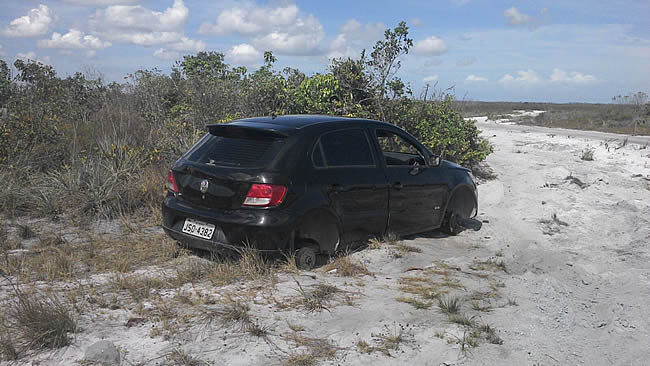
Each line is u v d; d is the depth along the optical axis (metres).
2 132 8.86
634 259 6.65
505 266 6.00
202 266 5.18
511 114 53.97
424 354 3.60
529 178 12.78
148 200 7.80
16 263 5.18
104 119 11.42
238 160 5.25
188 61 16.55
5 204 7.29
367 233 6.17
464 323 4.17
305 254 5.34
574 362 3.68
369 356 3.51
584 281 5.66
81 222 6.98
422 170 6.91
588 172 13.85
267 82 11.49
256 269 5.04
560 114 49.44
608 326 4.35
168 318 3.92
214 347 3.49
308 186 5.32
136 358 3.30
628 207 9.83
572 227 8.41
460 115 12.75
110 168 8.05
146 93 13.65
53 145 9.23
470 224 8.31
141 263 5.49
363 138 6.21
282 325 3.90
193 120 11.42
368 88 11.76
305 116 6.27
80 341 3.49
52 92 11.14
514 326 4.20
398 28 11.49
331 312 4.22
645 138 26.41
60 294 4.36
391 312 4.29
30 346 3.38
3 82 10.79
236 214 5.05
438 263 5.94
